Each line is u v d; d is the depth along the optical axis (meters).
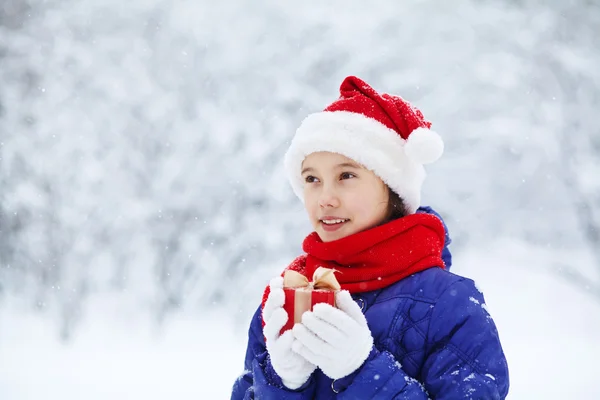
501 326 9.27
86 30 10.09
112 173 9.36
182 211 9.22
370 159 1.52
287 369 1.29
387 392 1.24
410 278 1.43
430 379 1.31
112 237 9.30
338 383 1.29
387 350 1.36
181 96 9.68
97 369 6.41
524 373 5.90
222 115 9.52
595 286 9.61
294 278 1.32
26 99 9.80
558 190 9.52
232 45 9.84
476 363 1.31
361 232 1.47
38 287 9.43
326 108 1.68
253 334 1.63
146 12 10.00
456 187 9.40
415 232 1.48
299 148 1.62
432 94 9.68
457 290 1.39
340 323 1.21
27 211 9.41
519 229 9.75
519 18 10.04
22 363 6.78
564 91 9.59
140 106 9.51
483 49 9.89
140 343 8.53
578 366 6.21
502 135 9.34
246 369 1.62
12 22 10.34
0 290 9.93
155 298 9.06
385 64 9.87
